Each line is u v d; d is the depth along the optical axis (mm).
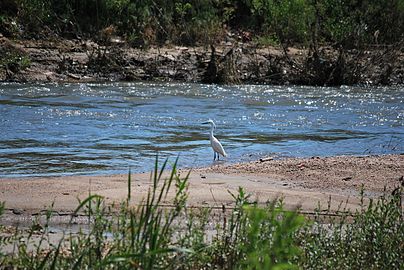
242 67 61344
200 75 59094
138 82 56719
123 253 11250
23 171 26141
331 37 73438
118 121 39156
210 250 13586
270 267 10086
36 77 54562
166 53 62344
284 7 74312
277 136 36500
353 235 15242
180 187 11891
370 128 39938
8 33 62812
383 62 64625
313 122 41438
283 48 63094
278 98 51062
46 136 34000
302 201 21422
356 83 61500
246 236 12898
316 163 26859
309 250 14016
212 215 19328
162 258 12336
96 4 68250
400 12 74688
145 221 11555
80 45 62844
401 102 51219
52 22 65938
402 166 26469
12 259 13203
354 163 26844
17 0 65375
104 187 22562
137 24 67688
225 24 75625
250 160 29969
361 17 74812
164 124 38812
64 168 26891
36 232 17000
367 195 22578
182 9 72688
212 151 31875
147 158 29562
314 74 61062
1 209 13008
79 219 18938
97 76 57375
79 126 37125
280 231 10422
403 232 14984
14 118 38719
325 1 77188
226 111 44406
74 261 12570
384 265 13883
